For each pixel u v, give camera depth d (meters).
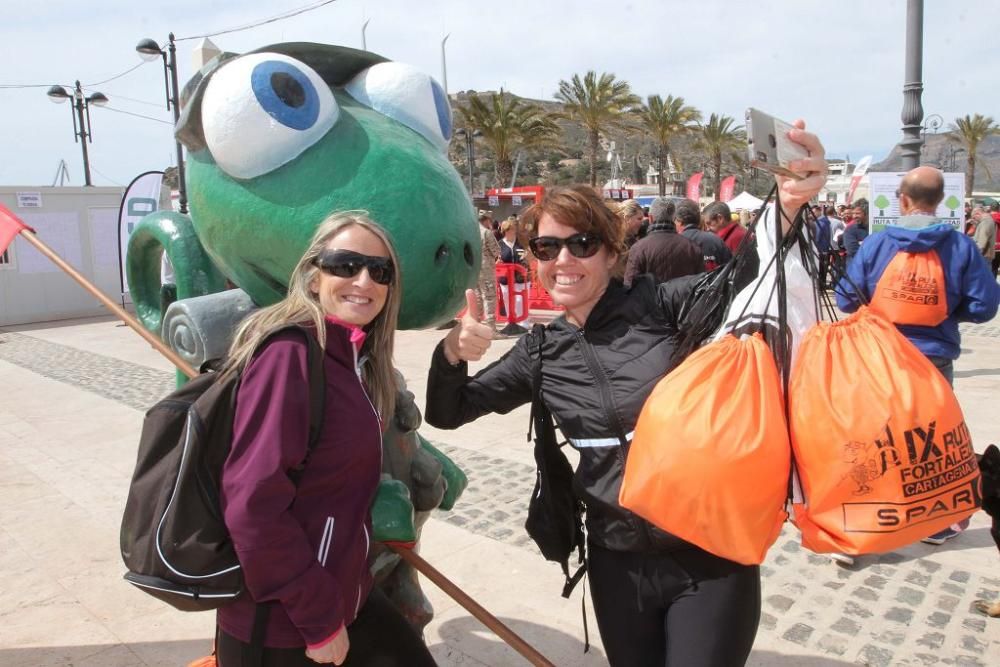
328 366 1.74
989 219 11.44
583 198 2.01
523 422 6.42
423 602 2.76
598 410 1.97
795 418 1.67
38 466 5.60
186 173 2.40
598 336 2.03
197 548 1.63
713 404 1.67
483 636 3.31
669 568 1.93
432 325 2.30
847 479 1.59
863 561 3.88
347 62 2.44
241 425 1.59
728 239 7.15
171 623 3.49
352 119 2.23
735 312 1.90
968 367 7.82
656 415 1.72
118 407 7.27
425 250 2.10
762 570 3.80
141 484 1.71
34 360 9.80
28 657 3.21
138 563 1.68
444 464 2.73
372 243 1.82
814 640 3.21
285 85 2.09
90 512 4.74
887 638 3.20
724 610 1.87
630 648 2.02
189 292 2.75
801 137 1.73
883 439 1.57
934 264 3.61
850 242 12.18
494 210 21.73
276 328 1.66
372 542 2.19
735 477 1.63
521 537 4.25
